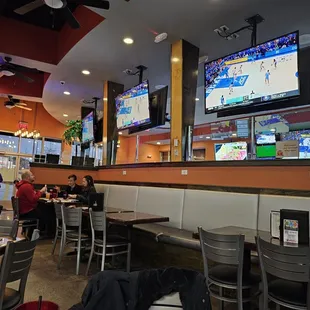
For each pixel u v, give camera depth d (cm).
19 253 184
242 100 398
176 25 468
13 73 699
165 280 110
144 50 566
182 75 508
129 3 415
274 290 219
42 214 589
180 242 348
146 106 567
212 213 379
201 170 418
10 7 626
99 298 105
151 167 518
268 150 500
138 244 456
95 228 368
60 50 659
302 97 401
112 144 740
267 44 378
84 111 1020
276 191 328
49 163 706
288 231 242
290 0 394
